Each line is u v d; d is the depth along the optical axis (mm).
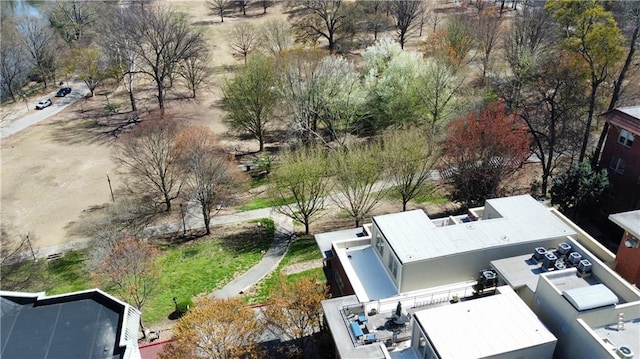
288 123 68000
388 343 26391
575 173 46750
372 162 48906
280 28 101062
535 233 31578
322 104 65812
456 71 67250
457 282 31047
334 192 55781
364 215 52906
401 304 28422
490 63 77688
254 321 31609
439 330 24188
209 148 55000
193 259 49594
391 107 63906
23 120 87688
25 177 67875
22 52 99625
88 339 22438
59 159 72938
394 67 65562
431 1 126250
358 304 28344
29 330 22844
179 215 58062
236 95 70188
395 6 103875
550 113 57469
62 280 46969
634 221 29875
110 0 120062
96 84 98812
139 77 99438
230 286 45062
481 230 32000
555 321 25797
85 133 81750
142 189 62562
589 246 31953
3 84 98250
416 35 110062
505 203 35125
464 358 22656
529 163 60219
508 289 27047
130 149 60031
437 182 58062
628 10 57938
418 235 31625
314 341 33375
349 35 102562
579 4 56250
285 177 49875
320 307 32031
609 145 46844
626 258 30094
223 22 124688
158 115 79875
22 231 55906
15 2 145750
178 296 43938
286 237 52781
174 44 91625
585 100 56125
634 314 25172
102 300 24578
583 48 53031
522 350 23281
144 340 38531
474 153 47469
